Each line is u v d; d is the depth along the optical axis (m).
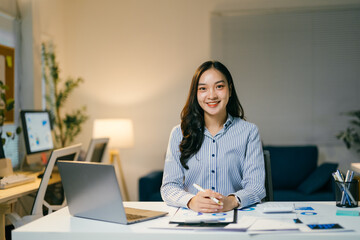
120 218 1.40
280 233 1.26
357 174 2.31
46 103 3.97
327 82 4.24
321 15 4.22
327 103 4.25
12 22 3.52
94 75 4.54
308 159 3.99
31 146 2.99
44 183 2.21
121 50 4.50
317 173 3.72
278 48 4.30
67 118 3.80
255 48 4.33
